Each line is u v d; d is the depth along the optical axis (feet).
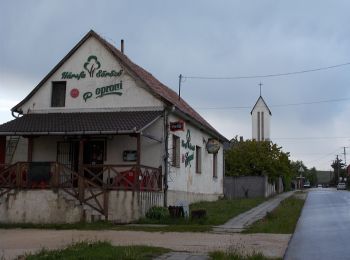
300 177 356.18
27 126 71.61
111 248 38.86
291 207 91.66
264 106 253.24
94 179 68.49
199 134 95.35
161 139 74.28
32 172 66.95
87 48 79.05
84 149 76.69
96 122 70.95
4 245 46.01
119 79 77.25
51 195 65.92
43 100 79.66
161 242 46.47
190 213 68.18
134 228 58.75
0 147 77.87
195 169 92.79
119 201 65.26
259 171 149.07
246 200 110.22
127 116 73.10
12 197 66.95
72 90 78.74
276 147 153.79
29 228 62.34
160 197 72.64
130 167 70.69
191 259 36.76
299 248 43.11
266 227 57.93
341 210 86.22
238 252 39.04
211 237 50.55
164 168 74.18
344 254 40.09
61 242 47.52
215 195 108.17
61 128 69.31
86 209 65.00
